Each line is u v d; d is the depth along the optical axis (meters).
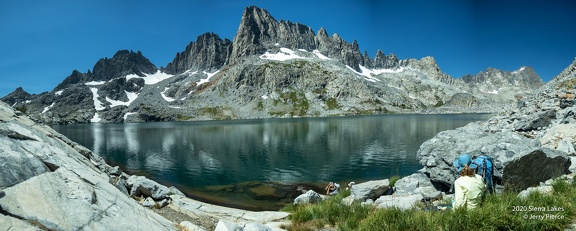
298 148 58.69
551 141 18.70
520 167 12.12
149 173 39.72
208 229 13.67
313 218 11.71
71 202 6.51
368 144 61.09
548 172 12.84
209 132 106.12
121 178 18.94
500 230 7.71
